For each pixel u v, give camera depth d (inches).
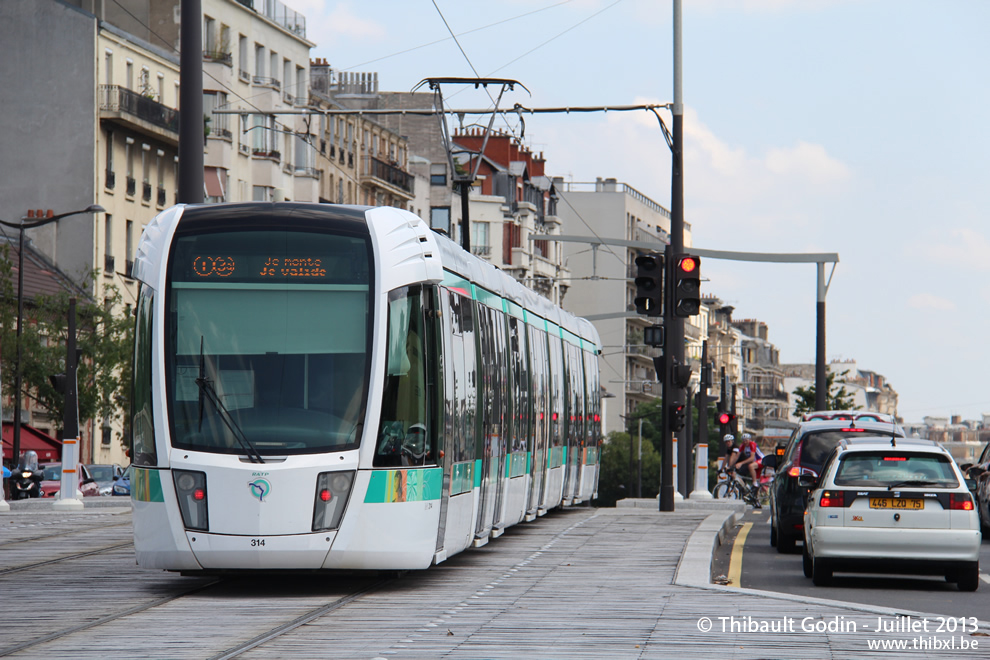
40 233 6323.8
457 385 1628.9
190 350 1421.0
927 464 1649.9
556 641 1104.2
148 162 6899.6
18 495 4429.1
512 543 2030.0
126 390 5319.9
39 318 5167.3
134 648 1067.3
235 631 1160.2
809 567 1771.7
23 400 5708.7
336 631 1160.2
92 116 6348.4
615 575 1598.2
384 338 1428.4
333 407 1407.5
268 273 1438.2
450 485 1556.3
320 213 1466.5
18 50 6402.6
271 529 1378.0
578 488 3036.4
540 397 2439.7
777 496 2165.4
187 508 1390.3
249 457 1387.8
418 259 1488.7
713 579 1723.7
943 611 1453.0
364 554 1397.6
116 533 2338.8
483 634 1141.1
